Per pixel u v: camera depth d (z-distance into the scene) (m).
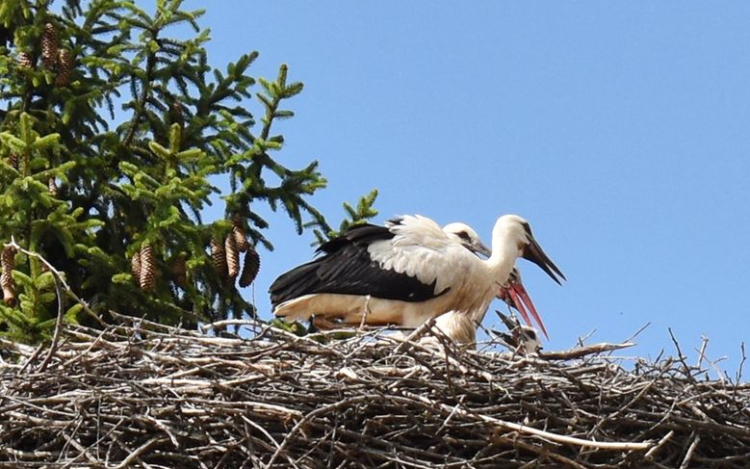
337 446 11.57
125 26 18.17
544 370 12.15
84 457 11.53
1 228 16.22
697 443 11.77
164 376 11.99
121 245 17.77
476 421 11.68
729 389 12.12
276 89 17.80
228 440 11.63
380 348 12.23
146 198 16.73
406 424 11.77
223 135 17.92
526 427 11.44
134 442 11.70
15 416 11.72
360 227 17.33
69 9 18.62
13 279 15.74
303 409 11.73
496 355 12.39
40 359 12.48
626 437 11.84
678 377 12.15
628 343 12.69
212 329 13.48
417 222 17.53
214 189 17.42
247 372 11.97
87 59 17.92
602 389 11.90
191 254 16.94
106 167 17.83
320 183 17.73
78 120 17.94
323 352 12.13
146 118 18.19
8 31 18.44
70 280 17.16
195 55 18.30
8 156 16.84
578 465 11.59
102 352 12.20
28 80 17.64
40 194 16.30
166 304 16.73
